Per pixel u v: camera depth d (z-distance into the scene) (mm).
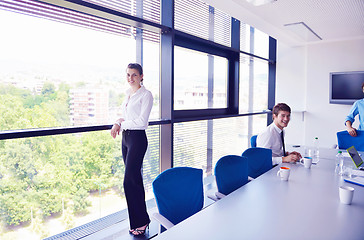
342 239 1148
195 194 1847
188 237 1173
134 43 2711
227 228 1255
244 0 3006
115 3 2438
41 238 2240
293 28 4223
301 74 5539
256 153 2576
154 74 2941
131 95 2367
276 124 2844
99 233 2396
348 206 1516
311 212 1434
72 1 1977
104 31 2424
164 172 1752
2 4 1786
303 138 5559
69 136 2332
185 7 3254
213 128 4086
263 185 1906
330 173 2232
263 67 5707
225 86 4320
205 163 3953
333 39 5062
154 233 2441
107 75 2496
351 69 4992
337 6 3223
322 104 5324
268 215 1396
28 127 2008
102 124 2291
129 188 2303
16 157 2039
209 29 3684
